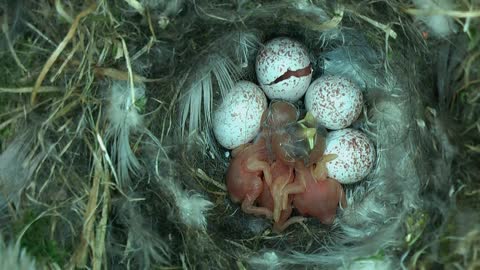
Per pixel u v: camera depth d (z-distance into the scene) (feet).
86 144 0.44
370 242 0.46
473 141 0.45
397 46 0.46
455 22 0.45
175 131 0.47
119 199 0.44
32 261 0.40
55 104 0.43
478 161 0.45
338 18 0.46
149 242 0.43
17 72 0.43
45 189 0.42
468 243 0.43
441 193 0.44
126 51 0.43
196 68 0.47
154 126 0.45
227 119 0.48
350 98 0.48
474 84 0.45
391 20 0.46
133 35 0.44
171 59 0.45
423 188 0.45
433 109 0.45
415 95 0.46
